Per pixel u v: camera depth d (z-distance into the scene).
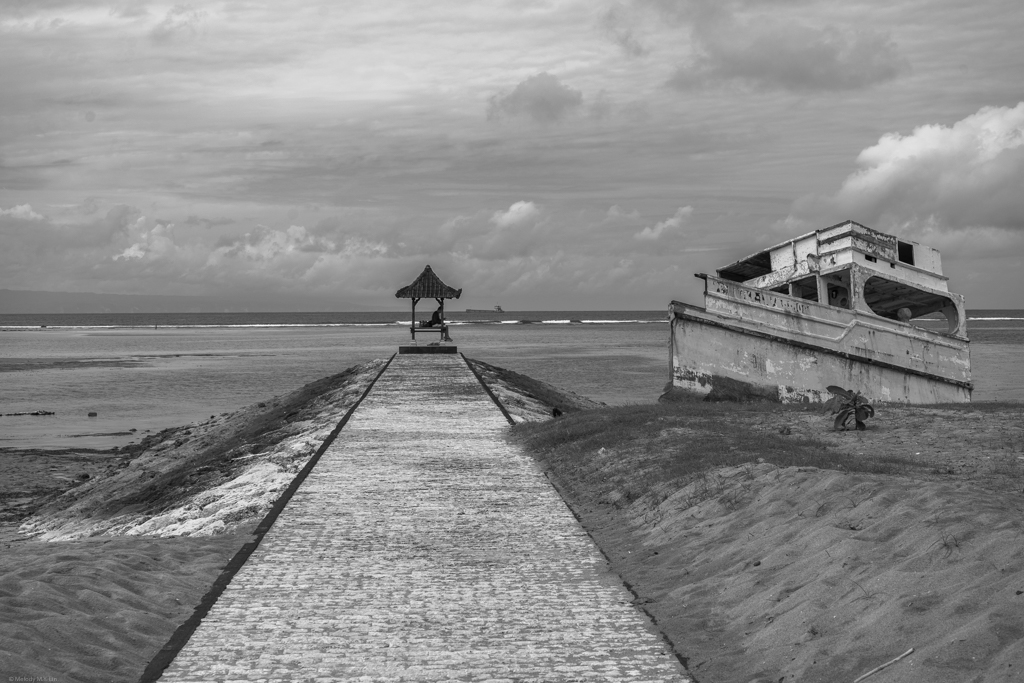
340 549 9.60
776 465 11.62
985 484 10.47
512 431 18.25
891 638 6.20
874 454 13.14
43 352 87.06
